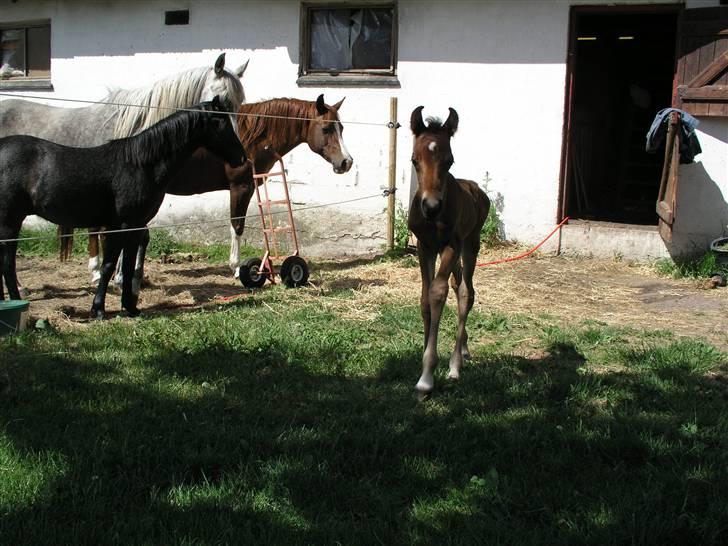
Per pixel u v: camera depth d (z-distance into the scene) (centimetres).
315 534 326
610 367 558
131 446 401
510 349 603
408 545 322
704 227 921
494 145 1006
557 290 811
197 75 790
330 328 641
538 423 442
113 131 790
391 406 471
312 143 899
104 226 668
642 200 1288
